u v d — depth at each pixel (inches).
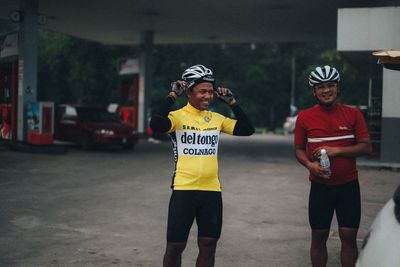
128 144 694.5
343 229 167.0
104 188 384.2
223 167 529.7
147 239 243.3
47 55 1491.1
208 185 153.6
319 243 171.2
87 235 248.8
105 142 676.1
